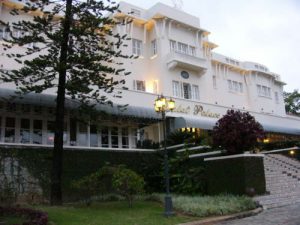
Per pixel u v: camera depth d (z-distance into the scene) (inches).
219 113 1097.4
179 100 991.0
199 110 1037.2
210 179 646.5
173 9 1165.7
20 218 419.2
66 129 814.5
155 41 1123.9
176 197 602.9
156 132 981.8
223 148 685.9
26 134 764.0
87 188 609.3
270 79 1544.0
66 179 650.8
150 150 804.6
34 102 689.0
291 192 668.7
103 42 603.8
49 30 570.9
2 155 583.8
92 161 698.2
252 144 663.1
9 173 582.6
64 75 570.9
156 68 1096.2
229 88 1382.9
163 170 752.3
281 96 1611.7
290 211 513.3
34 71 547.8
